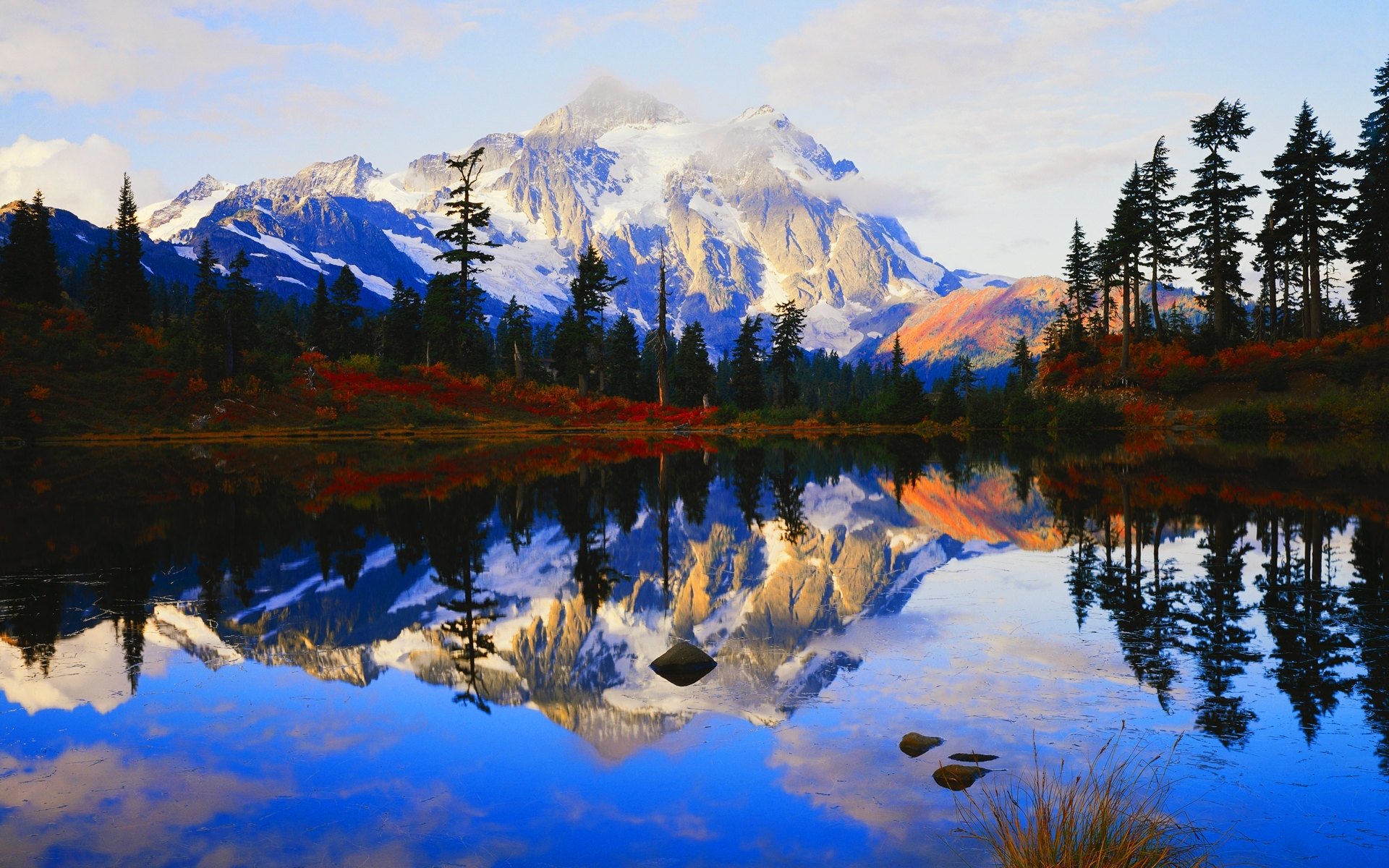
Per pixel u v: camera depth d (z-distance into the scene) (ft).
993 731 24.21
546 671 30.94
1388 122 189.16
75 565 50.03
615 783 21.40
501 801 20.51
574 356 265.54
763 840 18.42
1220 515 62.64
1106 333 260.62
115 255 273.13
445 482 97.25
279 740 24.49
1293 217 200.64
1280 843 17.83
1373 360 169.48
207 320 206.59
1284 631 33.53
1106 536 56.54
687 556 53.93
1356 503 66.49
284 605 40.93
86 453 139.54
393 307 317.42
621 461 132.05
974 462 123.24
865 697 27.20
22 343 194.39
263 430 188.14
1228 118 198.70
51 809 20.31
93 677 30.30
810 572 48.39
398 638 35.40
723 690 28.32
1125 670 29.30
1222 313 206.18
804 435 228.02
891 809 19.66
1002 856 17.04
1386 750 22.44
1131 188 219.82
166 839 18.84
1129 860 16.39
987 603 39.73
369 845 18.52
